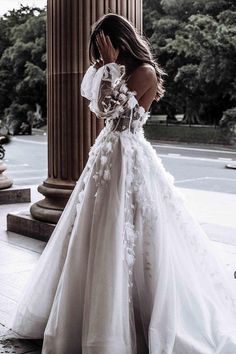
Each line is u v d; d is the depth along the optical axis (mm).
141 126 3098
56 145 5785
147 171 2990
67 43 5531
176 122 28359
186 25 23344
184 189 10430
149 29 26500
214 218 7230
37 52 32594
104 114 2932
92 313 2770
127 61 3027
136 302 2961
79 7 5441
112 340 2721
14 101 34719
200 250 3135
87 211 2951
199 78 23609
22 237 6051
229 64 22531
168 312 2854
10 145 24625
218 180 13320
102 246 2826
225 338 2912
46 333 2963
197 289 3027
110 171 2934
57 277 3180
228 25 22391
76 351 2916
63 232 3188
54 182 5844
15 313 3621
